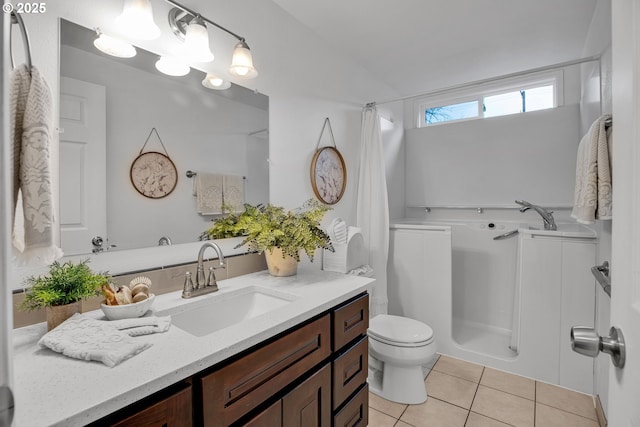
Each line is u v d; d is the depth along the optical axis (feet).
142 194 4.02
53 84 3.26
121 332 2.66
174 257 4.34
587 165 4.68
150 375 2.19
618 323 1.66
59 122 3.31
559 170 8.48
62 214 3.33
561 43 7.47
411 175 10.87
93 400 1.92
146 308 3.21
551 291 6.49
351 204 8.18
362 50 7.79
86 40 3.52
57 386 2.05
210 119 4.80
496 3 6.01
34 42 3.15
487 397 6.09
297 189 6.40
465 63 8.55
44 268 3.20
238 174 5.22
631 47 1.53
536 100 9.25
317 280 4.82
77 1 3.43
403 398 5.93
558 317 6.43
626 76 1.58
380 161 8.07
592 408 5.71
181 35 4.36
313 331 3.65
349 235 6.91
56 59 3.29
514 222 8.82
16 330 2.91
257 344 3.02
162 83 4.21
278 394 3.21
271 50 5.83
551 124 8.57
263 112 5.68
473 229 9.24
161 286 4.09
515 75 6.48
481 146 9.59
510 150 9.13
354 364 4.37
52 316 2.85
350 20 6.52
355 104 8.32
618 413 1.65
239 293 4.36
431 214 10.50
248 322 3.18
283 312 3.46
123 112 3.84
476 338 8.37
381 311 7.90
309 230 4.90
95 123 3.59
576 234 6.24
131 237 3.92
